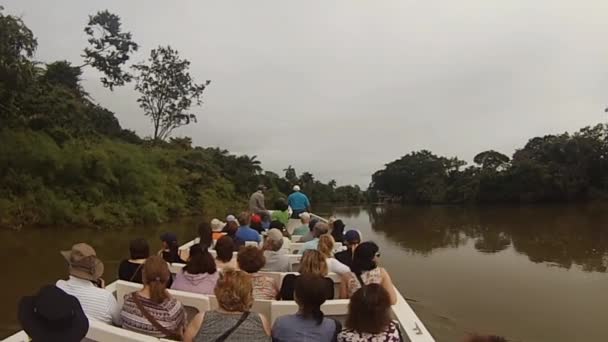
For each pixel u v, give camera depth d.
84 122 26.14
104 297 3.25
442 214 47.03
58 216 19.33
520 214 42.88
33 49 19.69
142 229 20.92
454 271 13.38
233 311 2.79
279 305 3.58
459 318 8.47
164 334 3.13
